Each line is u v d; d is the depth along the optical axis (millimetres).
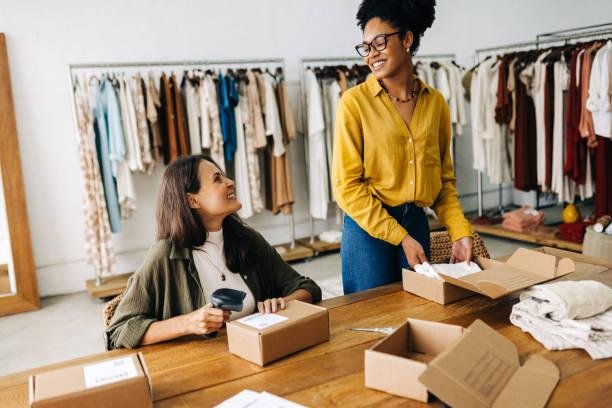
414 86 1814
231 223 1637
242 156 4543
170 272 1533
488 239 5398
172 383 1163
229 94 4340
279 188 4715
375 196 1845
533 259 1627
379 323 1434
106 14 4383
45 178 4312
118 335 1413
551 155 4672
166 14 4605
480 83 4965
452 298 1555
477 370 1014
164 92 4238
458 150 6289
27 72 4168
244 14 4934
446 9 6020
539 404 979
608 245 3521
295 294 1619
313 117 4785
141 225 4711
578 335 1213
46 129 4277
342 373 1156
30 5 4129
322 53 5363
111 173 4125
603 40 4176
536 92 4656
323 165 4875
